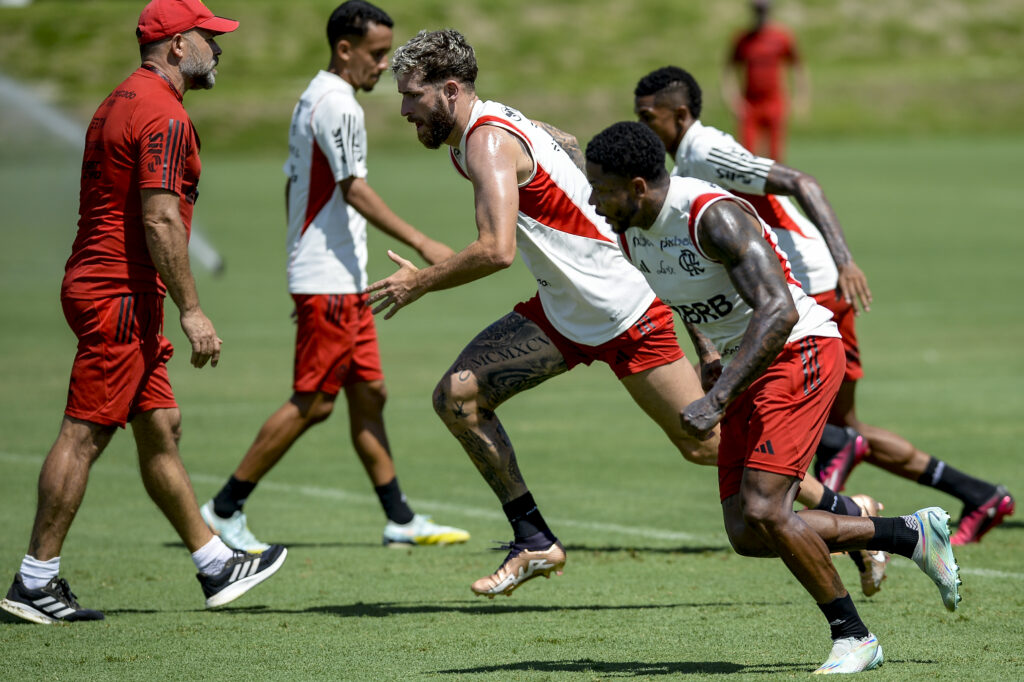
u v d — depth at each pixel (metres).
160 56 21.08
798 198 24.08
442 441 36.72
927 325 54.50
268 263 74.06
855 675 17.00
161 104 20.39
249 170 126.94
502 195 20.11
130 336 20.61
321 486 32.28
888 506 29.00
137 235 20.59
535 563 21.12
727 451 18.28
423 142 20.92
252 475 26.45
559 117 158.75
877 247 78.38
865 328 53.94
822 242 26.12
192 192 21.20
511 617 20.95
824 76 180.38
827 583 17.25
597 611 21.27
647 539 26.45
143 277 20.69
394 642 19.41
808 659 18.17
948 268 70.62
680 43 197.50
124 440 37.97
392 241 79.81
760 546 18.27
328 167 26.66
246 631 20.11
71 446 20.56
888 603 21.41
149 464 21.19
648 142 16.92
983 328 53.72
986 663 17.62
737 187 24.58
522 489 21.33
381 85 166.12
